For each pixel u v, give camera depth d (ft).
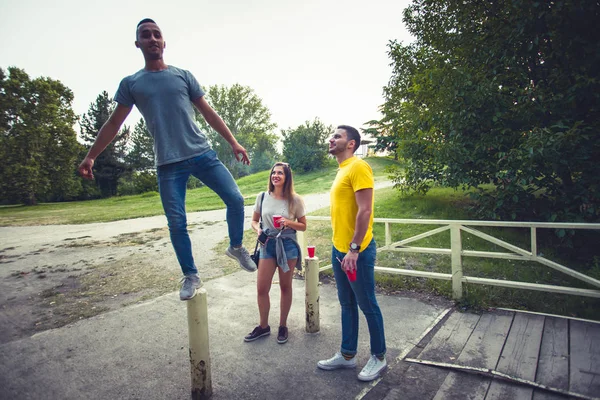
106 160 134.82
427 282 16.10
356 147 9.39
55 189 116.16
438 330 11.66
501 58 21.43
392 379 8.96
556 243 20.90
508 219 23.75
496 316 12.48
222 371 9.76
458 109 22.79
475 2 23.45
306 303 11.86
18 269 24.04
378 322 9.00
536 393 7.93
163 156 6.77
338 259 9.34
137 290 18.25
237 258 8.23
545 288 12.75
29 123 107.24
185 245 7.28
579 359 9.20
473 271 17.53
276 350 10.83
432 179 29.84
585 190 18.70
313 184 75.41
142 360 10.65
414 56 30.22
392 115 33.14
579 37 18.63
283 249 11.09
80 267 23.80
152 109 6.80
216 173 7.35
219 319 13.50
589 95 18.99
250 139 170.60
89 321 13.93
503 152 20.79
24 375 10.01
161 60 7.11
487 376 8.66
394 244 16.03
